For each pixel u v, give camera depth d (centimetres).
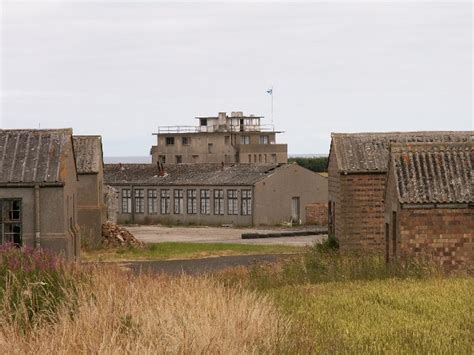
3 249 2811
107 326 1823
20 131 4228
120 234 5800
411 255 3688
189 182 9112
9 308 1994
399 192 3712
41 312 2039
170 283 2488
